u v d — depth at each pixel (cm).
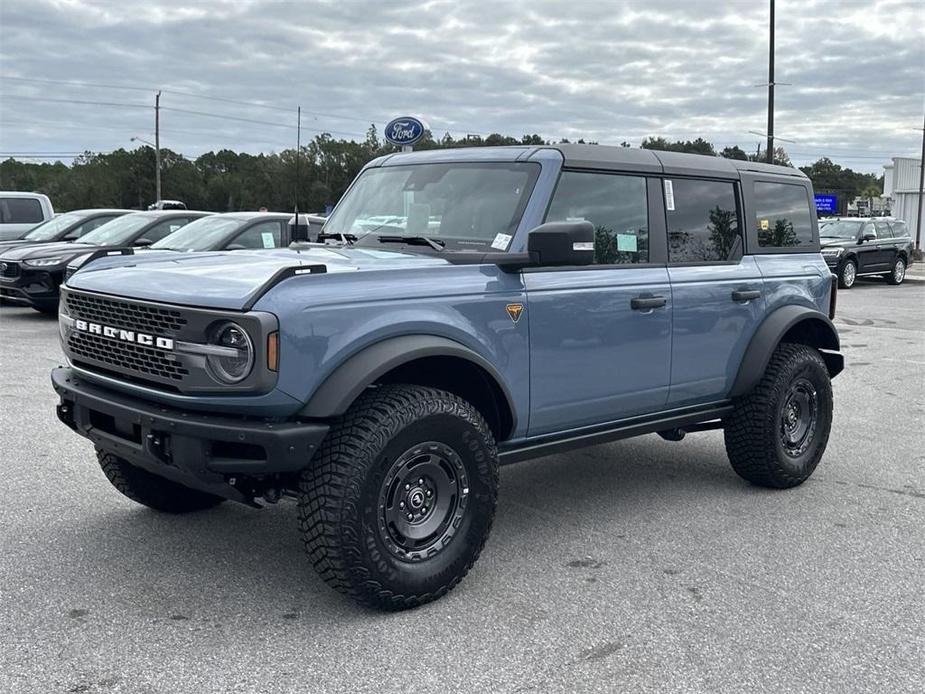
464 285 389
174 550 433
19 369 884
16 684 304
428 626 357
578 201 445
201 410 344
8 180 12862
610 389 457
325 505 343
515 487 563
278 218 1155
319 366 337
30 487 525
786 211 585
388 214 474
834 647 345
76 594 379
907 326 1473
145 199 11094
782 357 549
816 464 575
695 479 585
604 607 378
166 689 304
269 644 338
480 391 411
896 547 459
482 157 461
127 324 365
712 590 399
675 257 498
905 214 4734
